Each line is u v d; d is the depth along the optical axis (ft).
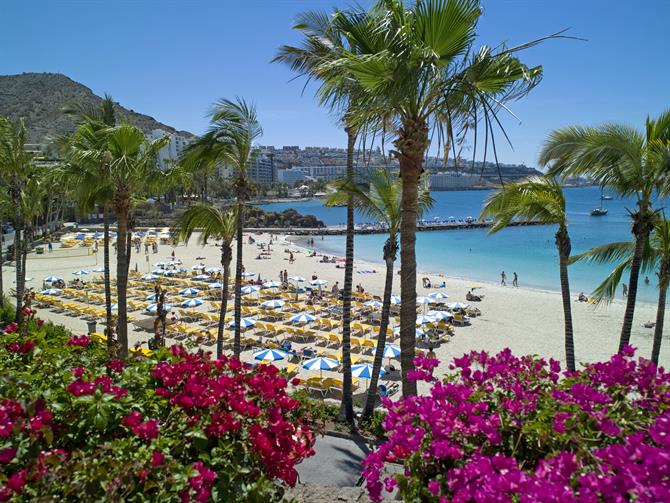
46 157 70.38
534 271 146.82
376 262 176.45
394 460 10.43
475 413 10.48
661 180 28.99
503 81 19.70
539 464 8.54
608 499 7.12
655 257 36.94
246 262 164.96
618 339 70.90
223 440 11.09
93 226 253.44
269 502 10.55
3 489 7.93
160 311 43.14
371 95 18.47
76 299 94.63
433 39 19.12
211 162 43.19
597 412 9.90
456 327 78.84
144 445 9.71
